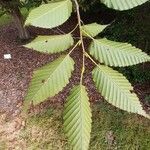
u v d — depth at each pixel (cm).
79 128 96
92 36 119
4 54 1375
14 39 1476
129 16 1302
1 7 1224
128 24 1299
